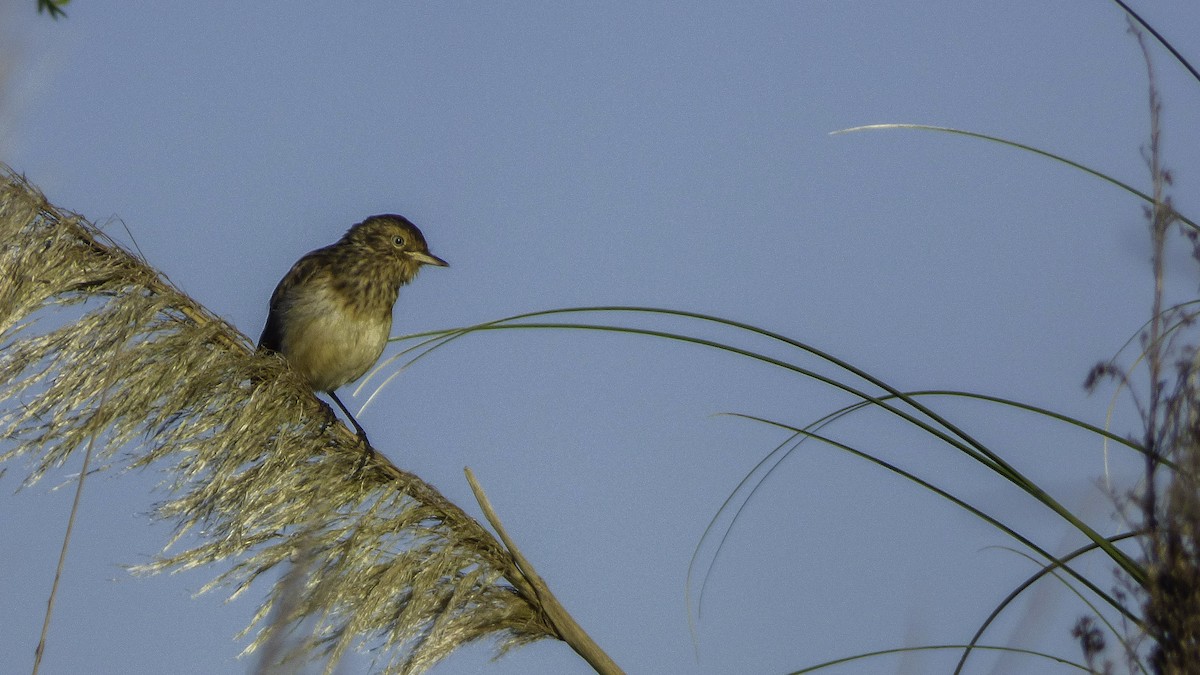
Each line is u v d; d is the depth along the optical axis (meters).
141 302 7.75
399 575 7.34
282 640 4.91
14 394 7.53
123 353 7.62
